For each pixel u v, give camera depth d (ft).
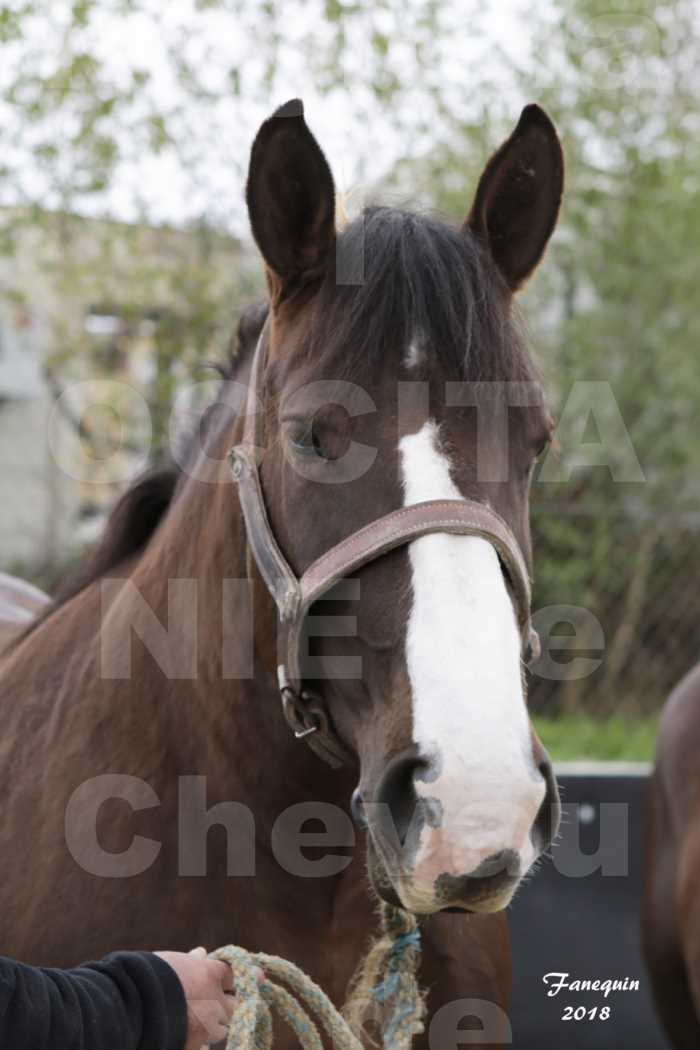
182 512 6.18
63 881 5.78
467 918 6.18
